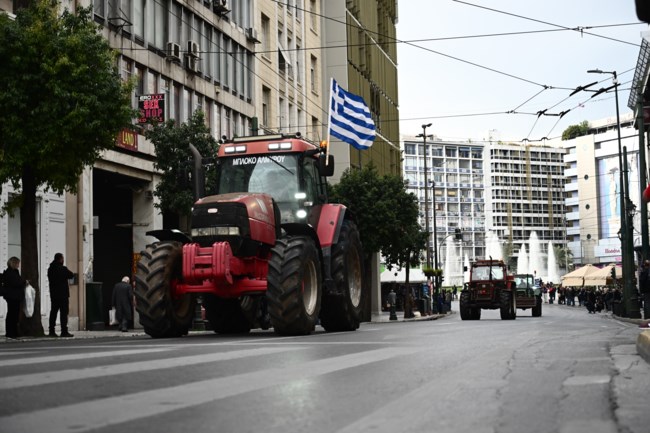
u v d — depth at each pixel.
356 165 56.44
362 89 59.84
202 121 27.33
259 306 17.86
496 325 21.59
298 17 50.78
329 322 16.22
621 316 39.84
